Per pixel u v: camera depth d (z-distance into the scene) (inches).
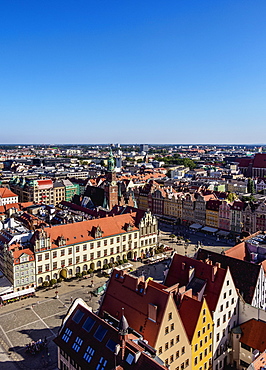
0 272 4579.2
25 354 3043.8
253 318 2925.7
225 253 3609.7
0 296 4003.4
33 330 3425.2
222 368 2893.7
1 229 5211.6
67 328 2514.8
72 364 2372.0
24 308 3887.8
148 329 2341.3
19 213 6481.3
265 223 6594.5
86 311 2506.2
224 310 2839.6
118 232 5344.5
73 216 5890.8
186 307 2637.8
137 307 2512.3
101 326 2325.3
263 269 3294.8
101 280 4712.1
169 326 2343.8
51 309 3863.2
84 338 2347.4
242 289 3179.1
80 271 4899.1
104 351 2172.7
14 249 4330.7
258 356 2182.6
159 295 2405.3
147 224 5787.4
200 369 2645.2
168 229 7790.4
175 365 2416.3
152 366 1898.4
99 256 5108.3
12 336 3319.4
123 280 2741.1
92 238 4995.1
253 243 4082.2
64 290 4372.5
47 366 2878.9
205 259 3378.4
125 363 2014.0
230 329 2938.0
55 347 3159.5
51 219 6072.8
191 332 2532.0
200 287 2891.2
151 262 5433.1
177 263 3213.6
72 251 4763.8
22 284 4274.1
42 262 4453.7
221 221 7362.2
